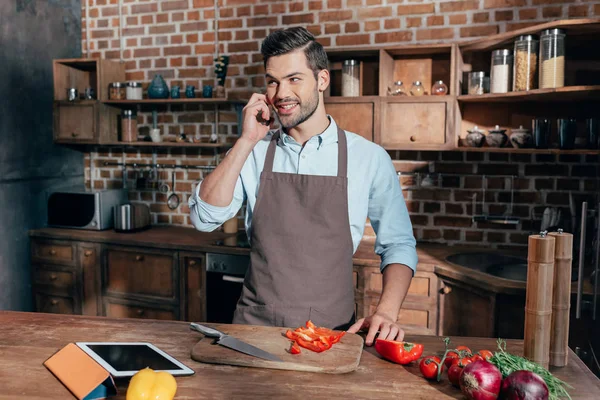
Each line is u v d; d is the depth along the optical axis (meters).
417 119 3.14
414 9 3.41
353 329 1.48
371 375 1.23
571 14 3.10
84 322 1.58
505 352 1.27
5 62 3.65
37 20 3.87
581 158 3.14
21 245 3.85
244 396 1.11
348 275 1.81
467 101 3.22
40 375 1.22
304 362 1.24
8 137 3.70
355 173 1.82
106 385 1.13
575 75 2.99
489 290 2.50
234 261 3.24
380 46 3.26
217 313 3.36
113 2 4.10
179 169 4.05
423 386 1.17
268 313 1.74
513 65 2.90
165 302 3.49
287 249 1.77
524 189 3.27
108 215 3.88
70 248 3.75
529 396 1.01
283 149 1.87
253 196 1.87
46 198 4.04
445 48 3.18
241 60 3.82
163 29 3.98
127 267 3.58
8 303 3.75
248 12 3.77
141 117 4.09
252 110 1.65
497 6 3.24
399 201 1.85
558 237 1.27
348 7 3.54
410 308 2.97
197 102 3.73
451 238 3.44
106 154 4.24
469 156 3.37
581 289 2.25
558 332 1.28
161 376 1.08
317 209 1.78
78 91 4.14
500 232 3.34
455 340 1.46
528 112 3.18
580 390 1.16
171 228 3.99
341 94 3.53
